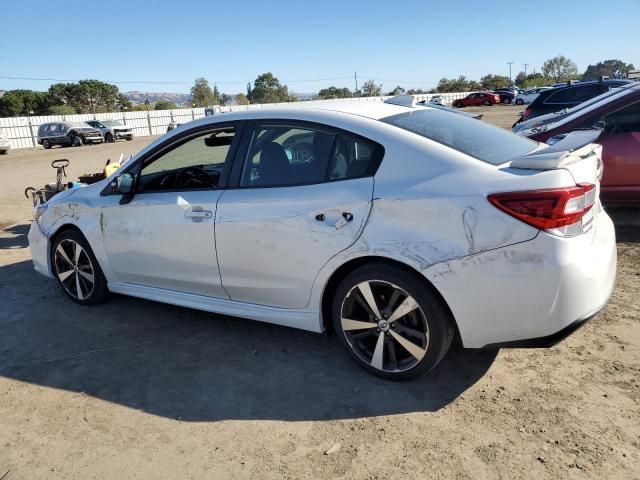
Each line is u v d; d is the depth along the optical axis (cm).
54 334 405
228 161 352
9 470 259
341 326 318
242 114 355
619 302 398
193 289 380
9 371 354
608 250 288
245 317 357
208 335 389
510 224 258
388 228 284
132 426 288
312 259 311
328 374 327
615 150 554
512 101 5162
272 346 367
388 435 267
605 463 237
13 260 610
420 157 287
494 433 263
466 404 287
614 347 335
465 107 5106
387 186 288
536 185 256
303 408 294
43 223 464
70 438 280
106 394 320
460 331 278
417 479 237
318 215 305
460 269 268
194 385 324
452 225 269
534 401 285
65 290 464
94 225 418
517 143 339
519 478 233
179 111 4556
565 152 268
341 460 252
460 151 289
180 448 268
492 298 266
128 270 411
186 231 361
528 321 265
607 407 276
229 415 292
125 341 387
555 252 254
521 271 258
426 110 360
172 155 390
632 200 564
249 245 333
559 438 256
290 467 250
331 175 311
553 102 1248
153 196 384
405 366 304
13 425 294
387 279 290
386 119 316
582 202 261
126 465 258
